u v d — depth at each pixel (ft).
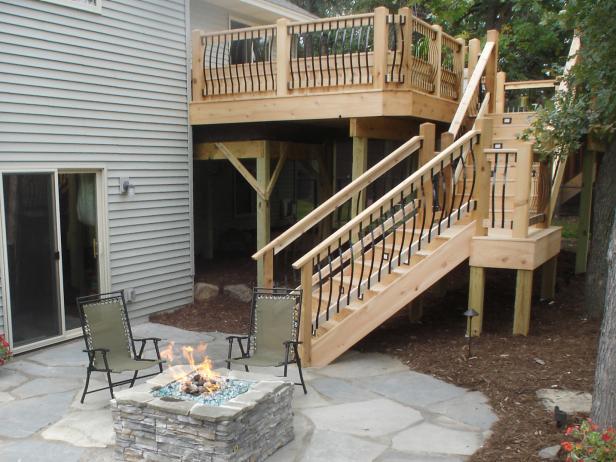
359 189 19.94
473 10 47.85
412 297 18.40
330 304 19.79
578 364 15.72
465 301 24.75
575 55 20.58
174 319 24.72
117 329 16.48
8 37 18.52
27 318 19.76
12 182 19.01
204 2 29.40
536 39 41.39
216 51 26.55
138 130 23.77
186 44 25.91
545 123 18.89
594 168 26.27
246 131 26.61
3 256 18.69
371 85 21.88
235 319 24.50
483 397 14.67
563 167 22.50
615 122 17.72
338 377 16.75
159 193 25.08
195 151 28.30
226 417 10.59
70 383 16.78
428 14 52.49
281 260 32.63
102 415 14.32
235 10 31.45
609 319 10.65
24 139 19.21
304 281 17.37
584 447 9.45
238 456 10.94
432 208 19.90
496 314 21.66
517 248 18.03
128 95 23.15
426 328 21.24
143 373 17.69
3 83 18.45
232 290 27.61
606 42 17.75
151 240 24.81
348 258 22.03
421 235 18.92
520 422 12.91
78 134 21.15
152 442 11.43
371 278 19.67
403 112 21.35
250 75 24.63
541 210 20.88
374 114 21.52
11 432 13.33
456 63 27.61
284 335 16.37
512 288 25.40
